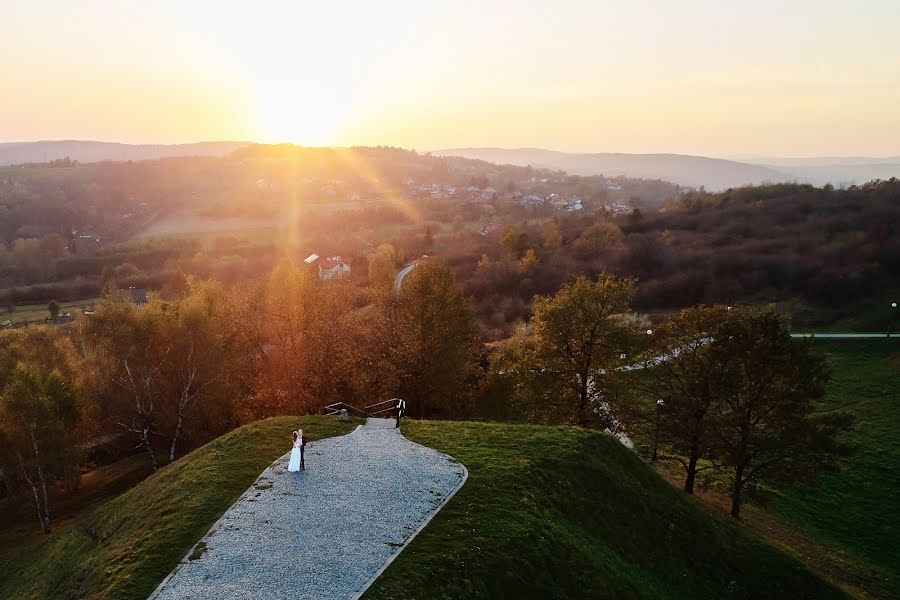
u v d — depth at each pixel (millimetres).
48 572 24719
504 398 54625
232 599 17391
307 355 44094
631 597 21062
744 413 34750
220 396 44938
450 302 48250
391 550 19828
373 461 27141
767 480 36094
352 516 22047
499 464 27062
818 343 76375
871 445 51750
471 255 138625
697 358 37844
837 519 42406
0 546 35688
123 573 19219
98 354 44062
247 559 19359
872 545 39438
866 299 88125
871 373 66625
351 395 44781
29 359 45375
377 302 53781
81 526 27734
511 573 19359
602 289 43094
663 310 96062
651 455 45156
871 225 110625
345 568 18812
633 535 25875
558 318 43094
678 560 26000
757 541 29500
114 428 52156
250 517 22031
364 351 48844
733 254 110062
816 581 27031
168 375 45000
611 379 42125
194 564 19188
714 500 39469
